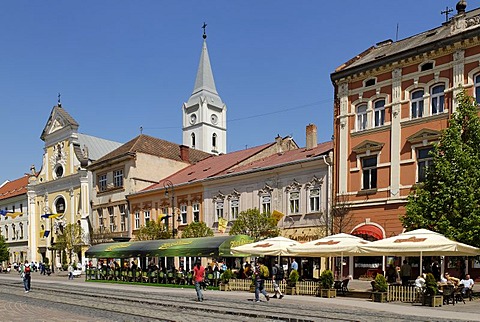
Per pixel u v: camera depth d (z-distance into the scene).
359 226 33.72
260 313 18.55
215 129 116.94
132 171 56.16
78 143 70.56
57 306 22.27
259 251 27.95
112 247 41.84
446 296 21.34
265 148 51.06
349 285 31.20
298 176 39.09
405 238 22.80
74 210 68.25
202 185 47.12
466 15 33.59
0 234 81.88
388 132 33.34
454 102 30.03
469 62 29.72
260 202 42.00
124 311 19.86
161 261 48.44
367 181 34.34
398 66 33.16
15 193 83.69
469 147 24.59
